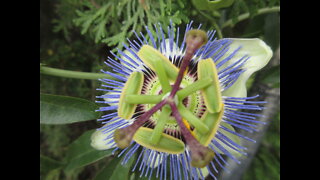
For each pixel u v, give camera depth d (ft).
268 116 0.28
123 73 0.23
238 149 0.23
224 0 0.24
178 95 0.21
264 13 0.28
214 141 0.22
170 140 0.22
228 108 0.22
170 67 0.22
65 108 0.26
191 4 0.26
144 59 0.22
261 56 0.22
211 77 0.21
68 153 0.28
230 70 0.22
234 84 0.22
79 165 0.27
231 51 0.22
